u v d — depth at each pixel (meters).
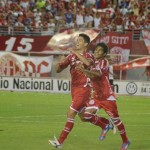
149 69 50.78
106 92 20.64
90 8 63.97
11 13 62.06
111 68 50.16
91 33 51.69
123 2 66.19
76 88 21.00
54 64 51.66
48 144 22.30
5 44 53.78
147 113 35.91
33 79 50.62
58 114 34.22
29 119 31.45
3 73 51.59
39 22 61.31
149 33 52.66
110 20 62.62
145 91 48.94
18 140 23.30
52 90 50.16
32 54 52.19
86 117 21.33
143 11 64.50
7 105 39.19
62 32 52.06
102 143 22.81
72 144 22.44
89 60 20.36
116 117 20.61
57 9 64.88
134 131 27.03
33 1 65.94
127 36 51.59
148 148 21.92
